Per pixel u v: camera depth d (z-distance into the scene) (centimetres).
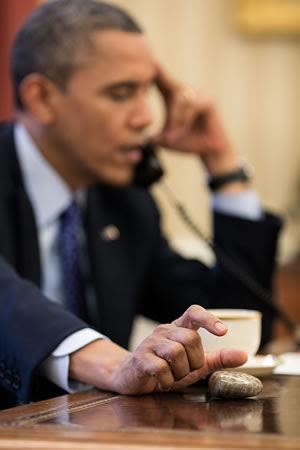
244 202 272
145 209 272
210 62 491
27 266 238
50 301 163
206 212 492
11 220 240
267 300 256
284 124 495
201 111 281
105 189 265
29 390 151
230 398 126
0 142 253
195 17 491
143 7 489
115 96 247
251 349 156
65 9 248
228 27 491
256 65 491
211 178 279
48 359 153
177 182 494
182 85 284
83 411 113
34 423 101
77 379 148
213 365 138
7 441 88
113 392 138
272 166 495
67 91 246
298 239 482
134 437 89
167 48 491
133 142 250
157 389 136
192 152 282
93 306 252
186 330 132
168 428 96
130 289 257
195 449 84
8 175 247
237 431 95
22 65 251
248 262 261
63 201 251
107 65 245
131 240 263
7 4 372
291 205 489
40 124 249
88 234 254
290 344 254
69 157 250
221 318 152
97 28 246
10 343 154
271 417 107
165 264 277
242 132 493
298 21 484
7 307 159
